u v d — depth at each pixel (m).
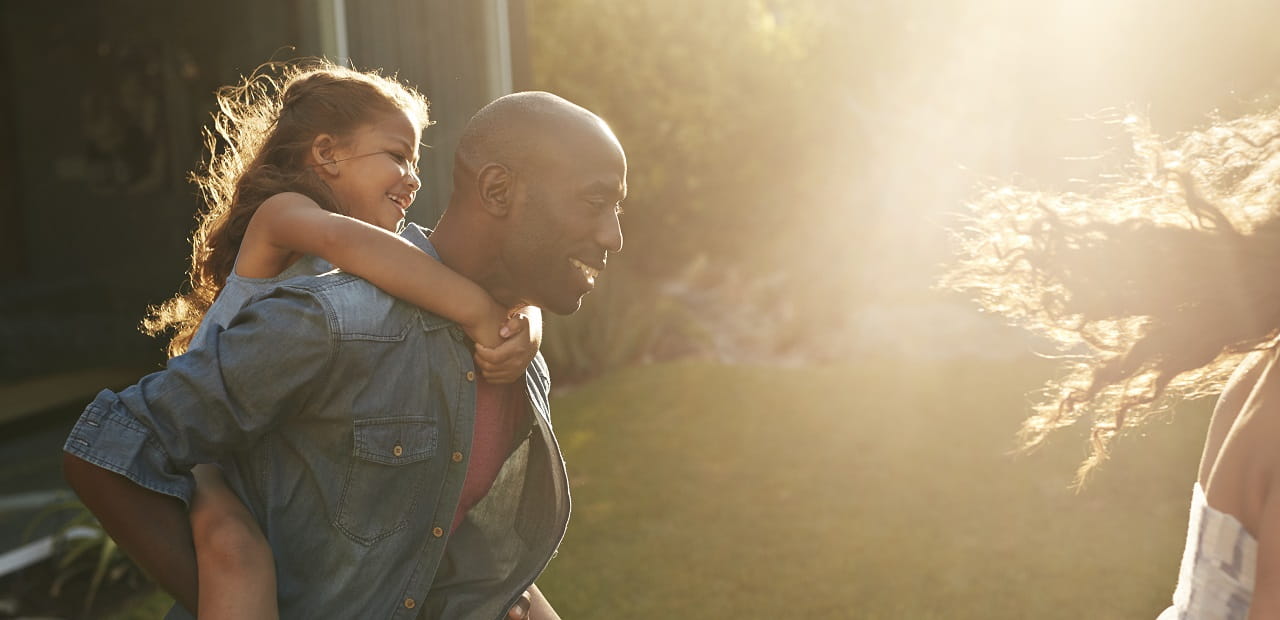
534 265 1.69
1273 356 1.51
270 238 1.79
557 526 1.93
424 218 6.87
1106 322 1.78
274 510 1.68
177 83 10.95
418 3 6.76
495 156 1.67
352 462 1.66
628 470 6.54
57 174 11.73
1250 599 1.47
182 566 1.60
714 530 5.53
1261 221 1.64
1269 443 1.41
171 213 11.26
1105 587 4.66
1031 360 8.12
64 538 5.04
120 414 1.59
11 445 7.52
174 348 2.15
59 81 11.58
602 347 9.21
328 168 1.95
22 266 12.01
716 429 7.18
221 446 1.61
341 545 1.68
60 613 4.65
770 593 4.75
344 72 2.02
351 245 1.68
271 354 1.58
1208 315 1.66
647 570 5.06
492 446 1.85
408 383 1.67
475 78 7.05
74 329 10.16
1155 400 1.85
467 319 1.70
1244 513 1.45
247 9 10.32
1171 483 5.75
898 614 4.50
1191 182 1.67
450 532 1.82
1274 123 1.74
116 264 11.57
